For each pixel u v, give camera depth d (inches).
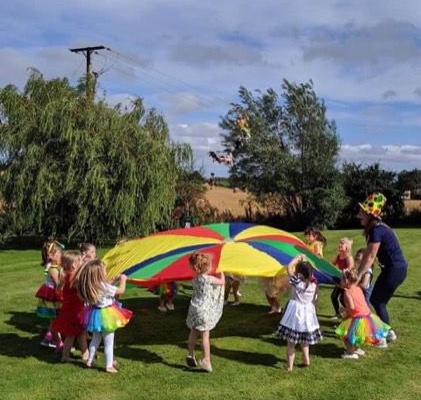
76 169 765.3
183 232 317.1
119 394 215.6
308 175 1307.8
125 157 770.2
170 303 359.6
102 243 813.9
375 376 235.5
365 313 254.5
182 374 237.6
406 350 270.2
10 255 712.4
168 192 824.9
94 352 245.8
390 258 267.0
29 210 774.5
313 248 353.1
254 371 241.8
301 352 268.8
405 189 1348.4
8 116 786.8
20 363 250.7
